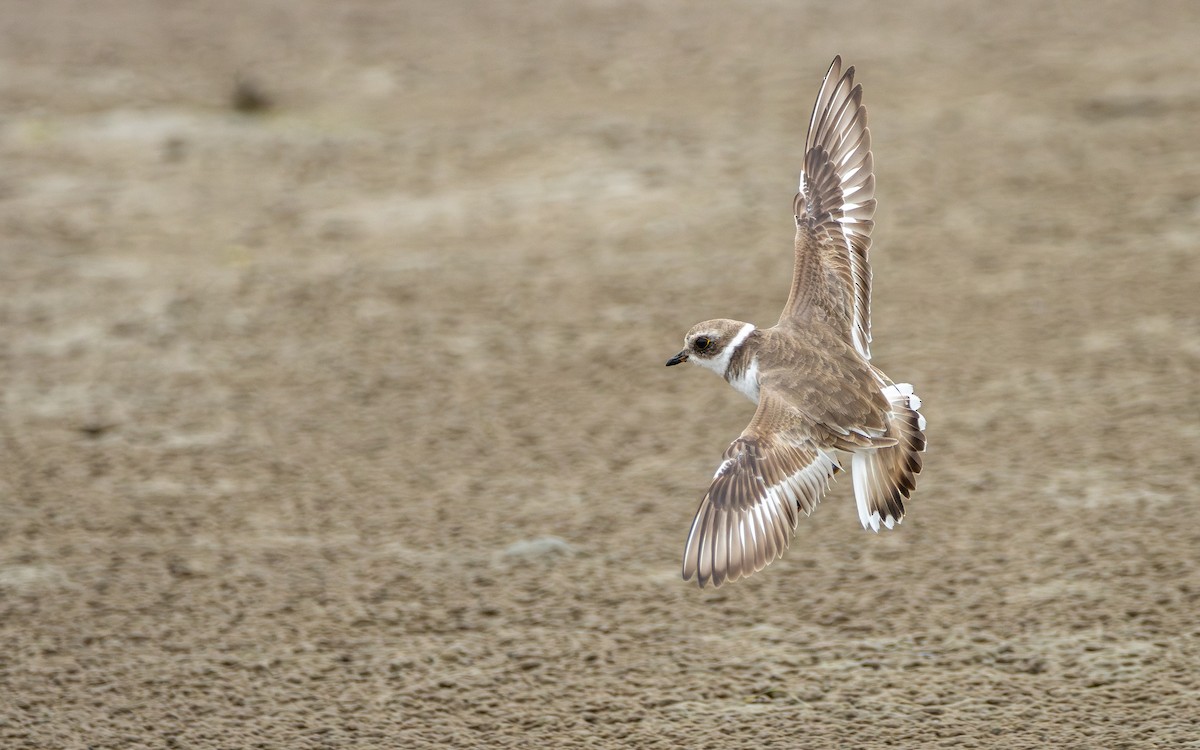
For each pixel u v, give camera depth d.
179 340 18.72
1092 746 9.44
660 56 34.34
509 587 12.24
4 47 36.78
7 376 17.62
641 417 16.03
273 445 15.58
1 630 11.65
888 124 27.42
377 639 11.44
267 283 20.78
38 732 10.19
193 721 10.33
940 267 20.06
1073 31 34.69
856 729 9.85
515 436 15.64
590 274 20.67
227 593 12.27
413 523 13.59
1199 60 30.64
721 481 7.79
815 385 8.30
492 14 40.44
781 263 20.59
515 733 10.04
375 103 31.02
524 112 29.59
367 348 18.36
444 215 23.62
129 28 39.41
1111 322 17.69
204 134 28.58
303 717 10.36
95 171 26.31
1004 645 10.84
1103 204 22.17
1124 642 10.76
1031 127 26.61
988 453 14.41
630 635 11.36
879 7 39.09
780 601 11.80
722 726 9.99
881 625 11.28
